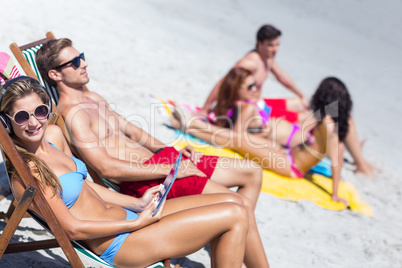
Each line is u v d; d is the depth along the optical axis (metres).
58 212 2.62
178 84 8.28
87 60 7.75
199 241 2.81
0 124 2.48
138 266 2.82
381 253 4.62
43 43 3.82
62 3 10.34
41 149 2.78
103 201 3.04
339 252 4.49
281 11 22.77
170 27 12.69
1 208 3.75
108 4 12.09
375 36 23.69
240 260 2.83
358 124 10.40
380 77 16.61
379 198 6.07
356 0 29.42
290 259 4.19
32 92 2.63
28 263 3.07
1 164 4.18
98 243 2.80
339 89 5.39
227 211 2.81
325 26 22.70
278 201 5.24
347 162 7.11
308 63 15.43
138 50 9.35
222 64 10.80
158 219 2.84
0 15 7.93
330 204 5.39
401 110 13.12
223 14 17.97
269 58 6.83
